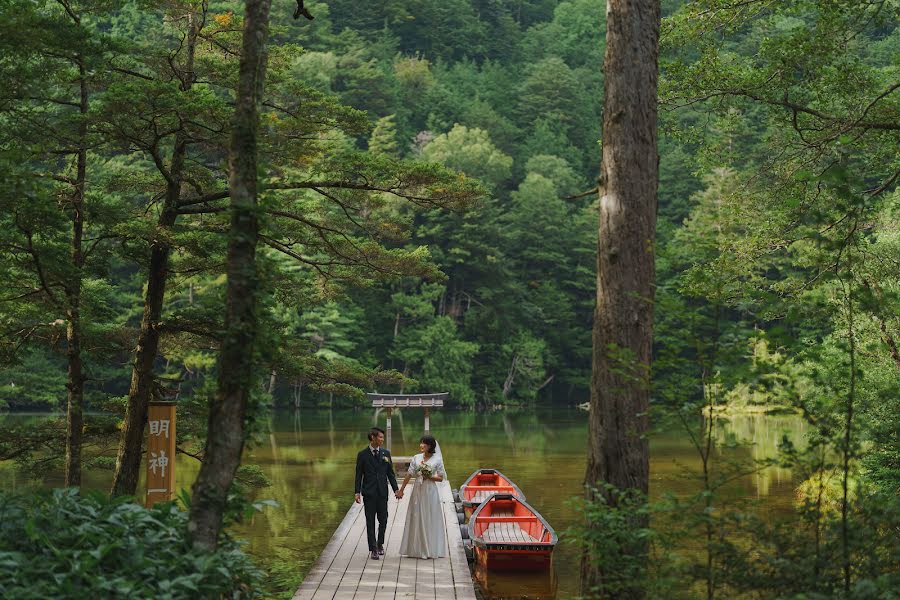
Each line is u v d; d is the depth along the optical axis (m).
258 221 6.75
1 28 10.02
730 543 5.17
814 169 13.24
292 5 85.38
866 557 5.23
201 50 15.16
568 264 74.69
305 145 13.80
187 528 6.39
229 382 6.53
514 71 106.81
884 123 12.24
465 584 9.80
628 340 7.02
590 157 94.31
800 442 27.39
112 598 5.41
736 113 14.42
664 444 33.59
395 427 44.53
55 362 48.66
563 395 73.19
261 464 27.50
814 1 12.94
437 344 62.66
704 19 13.50
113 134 12.40
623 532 5.59
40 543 5.91
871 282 12.57
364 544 12.14
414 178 13.80
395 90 88.56
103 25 70.38
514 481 23.94
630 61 7.30
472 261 66.56
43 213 10.69
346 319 58.38
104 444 14.62
